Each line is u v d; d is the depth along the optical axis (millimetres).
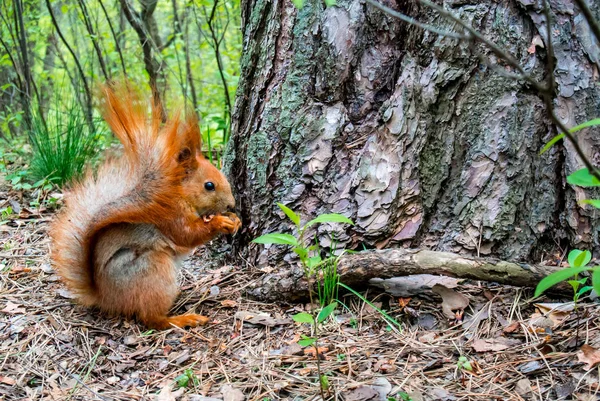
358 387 1075
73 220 1209
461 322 1164
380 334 1164
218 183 1234
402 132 1238
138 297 1190
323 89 1269
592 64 1217
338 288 1214
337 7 1255
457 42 1215
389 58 1260
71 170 1604
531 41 1207
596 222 1216
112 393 1097
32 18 2475
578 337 1109
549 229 1227
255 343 1166
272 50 1291
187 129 1232
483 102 1218
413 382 1081
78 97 2076
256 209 1302
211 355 1150
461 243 1226
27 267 1328
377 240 1239
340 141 1265
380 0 1248
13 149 1815
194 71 2939
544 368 1082
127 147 1210
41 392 1101
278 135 1285
